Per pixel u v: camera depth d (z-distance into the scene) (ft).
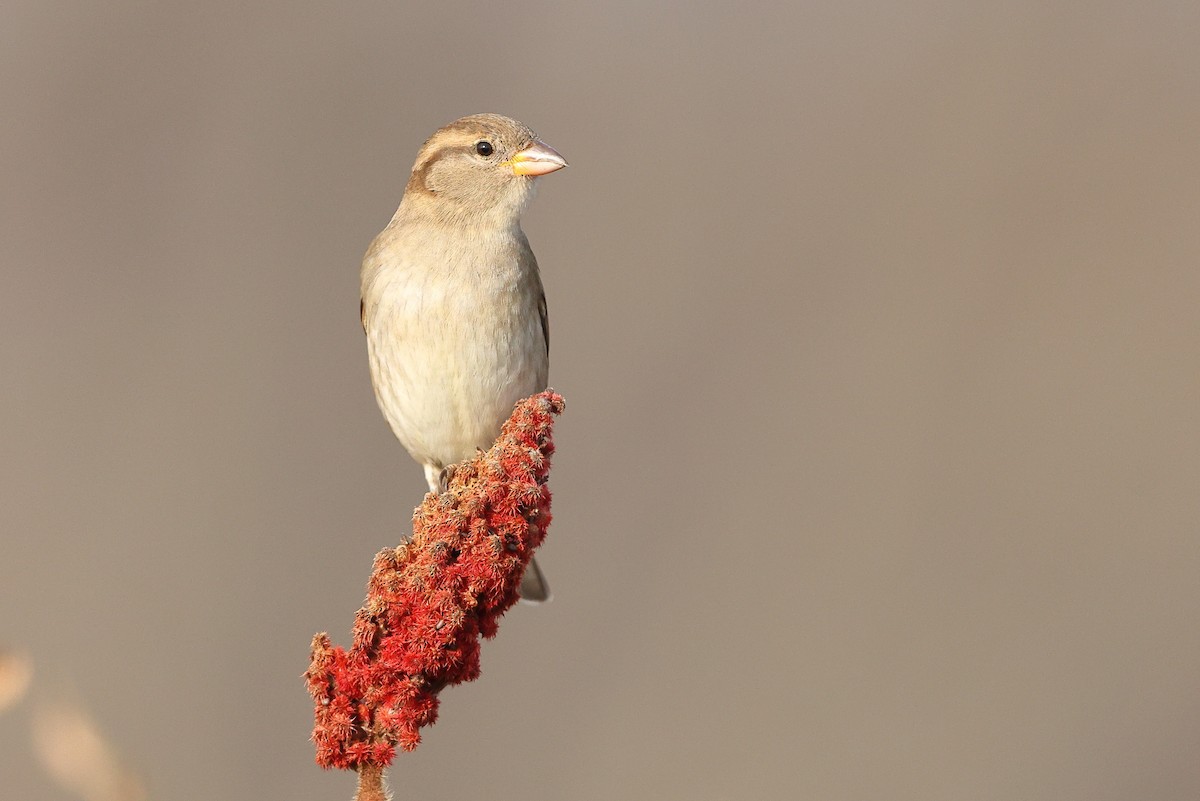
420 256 36.27
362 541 62.49
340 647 23.15
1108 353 70.95
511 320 36.35
